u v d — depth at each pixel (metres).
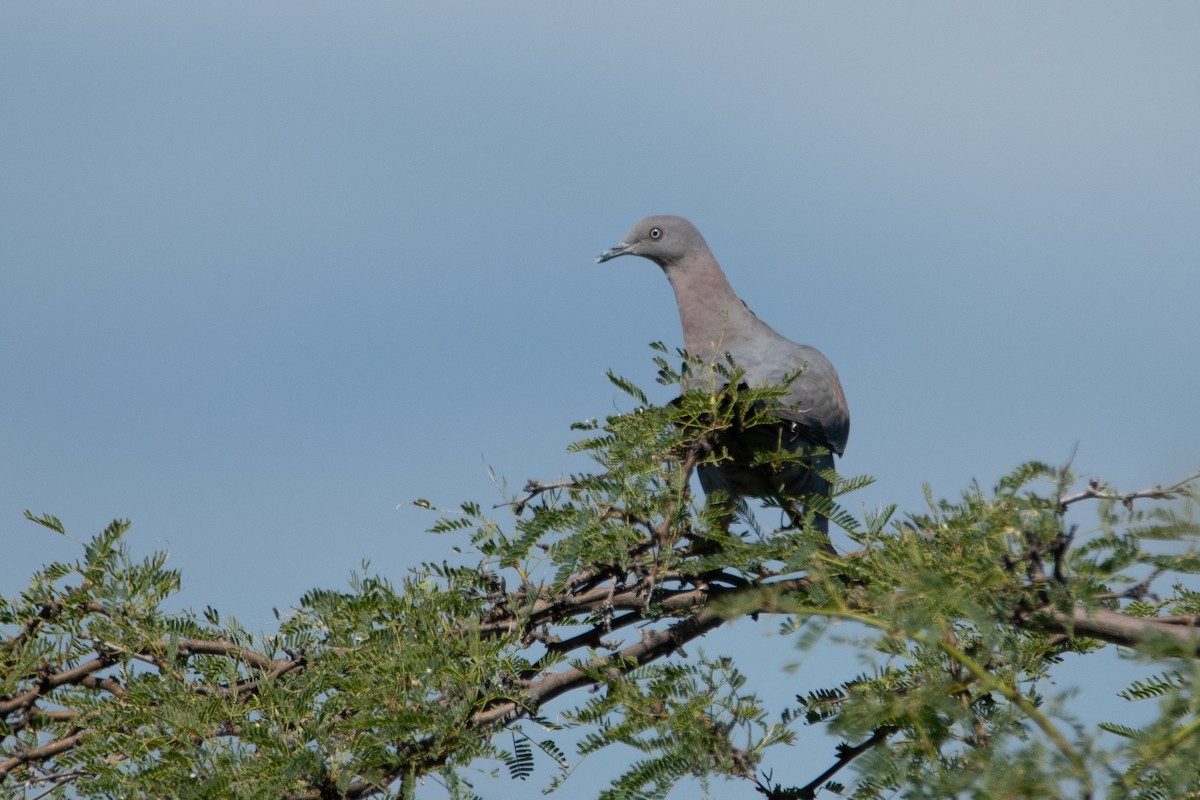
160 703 8.38
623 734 7.71
